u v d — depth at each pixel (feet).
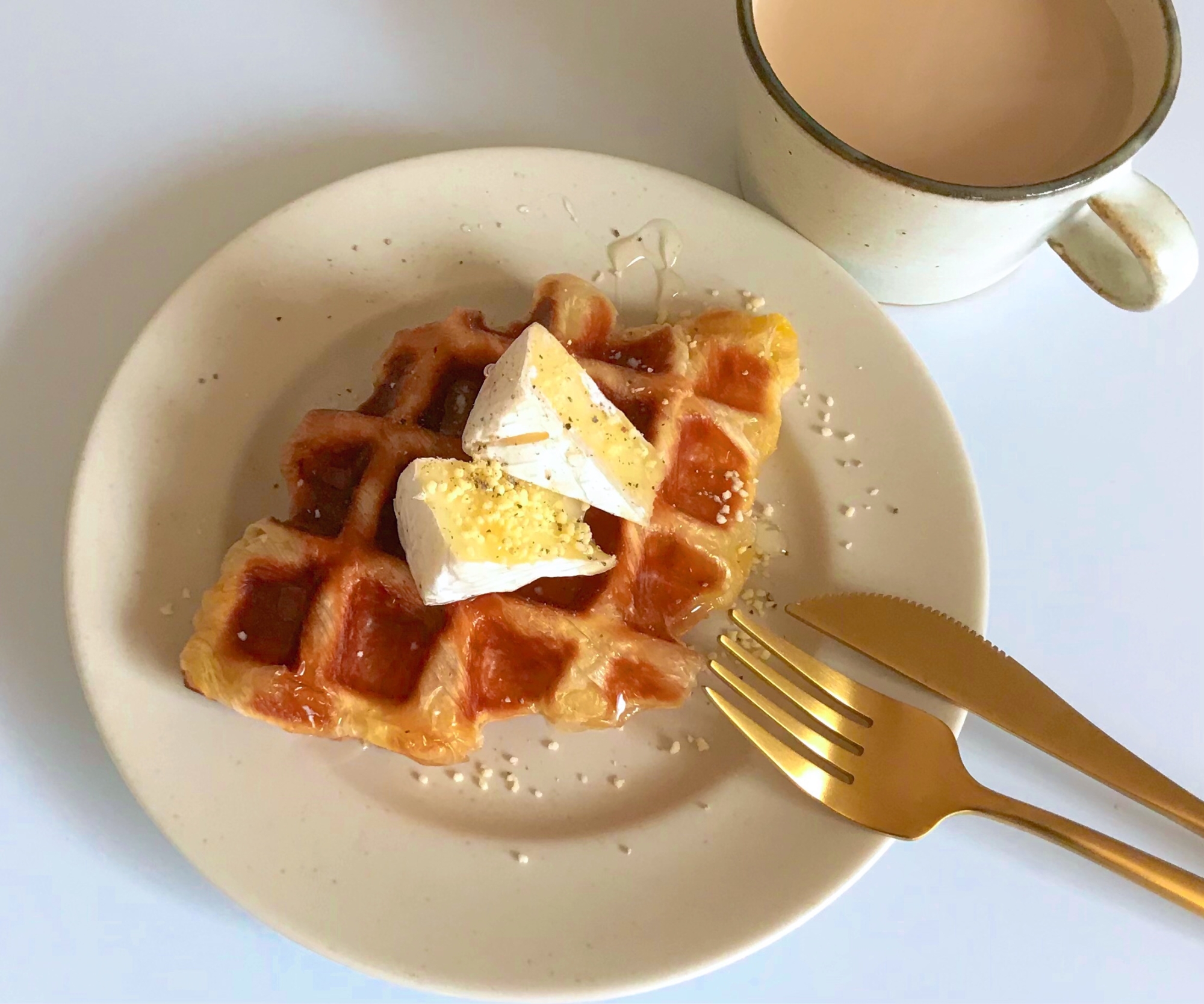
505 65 0.99
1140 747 0.81
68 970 0.72
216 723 0.73
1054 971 0.77
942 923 0.77
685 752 0.78
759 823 0.74
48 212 0.90
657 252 0.89
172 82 0.95
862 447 0.85
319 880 0.70
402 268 0.87
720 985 0.76
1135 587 0.86
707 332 0.86
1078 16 0.84
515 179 0.89
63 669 0.78
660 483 0.80
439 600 0.74
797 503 0.85
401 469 0.79
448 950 0.69
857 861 0.73
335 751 0.75
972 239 0.78
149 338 0.81
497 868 0.72
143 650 0.74
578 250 0.90
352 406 0.85
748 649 0.81
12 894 0.73
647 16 1.02
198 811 0.71
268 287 0.84
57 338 0.86
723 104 0.99
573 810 0.76
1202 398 0.92
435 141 0.96
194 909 0.74
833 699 0.78
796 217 0.87
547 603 0.79
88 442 0.77
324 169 0.93
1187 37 1.03
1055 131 0.81
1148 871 0.73
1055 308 0.95
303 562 0.76
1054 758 0.80
